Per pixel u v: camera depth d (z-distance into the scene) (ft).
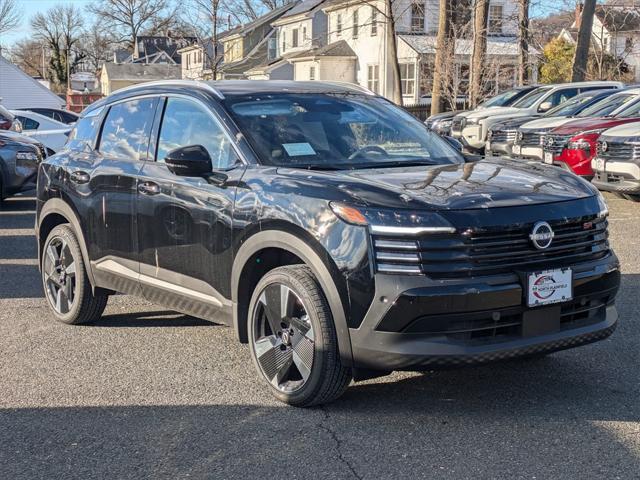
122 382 16.74
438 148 18.33
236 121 16.97
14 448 13.56
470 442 13.44
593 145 44.42
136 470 12.67
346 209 13.87
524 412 14.75
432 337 13.43
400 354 13.42
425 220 13.39
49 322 21.61
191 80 19.15
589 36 87.45
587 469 12.36
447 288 13.28
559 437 13.57
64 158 21.21
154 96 19.20
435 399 15.49
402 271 13.35
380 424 14.28
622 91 52.29
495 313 13.60
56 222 21.91
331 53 151.94
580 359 17.83
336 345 14.24
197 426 14.34
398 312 13.30
